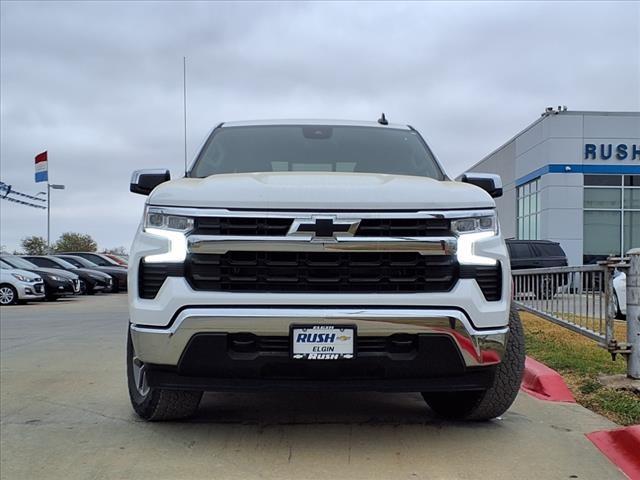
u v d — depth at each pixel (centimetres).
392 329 321
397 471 332
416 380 334
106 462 346
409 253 327
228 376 328
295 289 323
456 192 346
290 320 318
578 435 394
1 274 1633
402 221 327
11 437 394
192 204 330
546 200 2459
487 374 345
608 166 2428
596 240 2442
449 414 428
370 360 322
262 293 321
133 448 369
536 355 631
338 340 320
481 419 418
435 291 327
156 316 326
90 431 404
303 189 331
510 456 355
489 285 337
